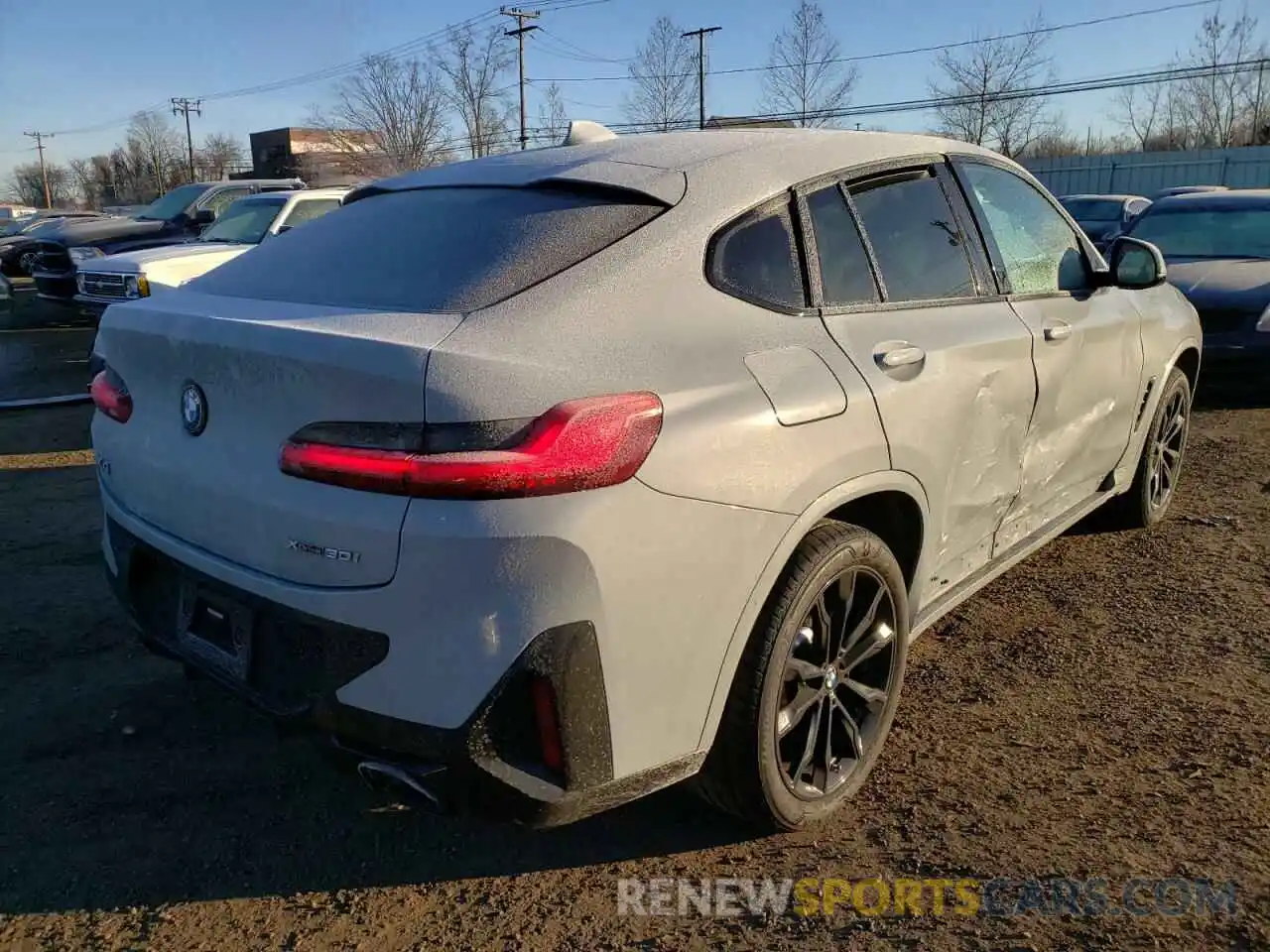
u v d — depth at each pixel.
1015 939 2.36
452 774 2.08
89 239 14.02
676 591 2.22
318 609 2.15
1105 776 3.00
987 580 3.62
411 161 41.06
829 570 2.58
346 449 2.08
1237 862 2.61
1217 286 7.89
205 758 3.18
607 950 2.36
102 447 2.86
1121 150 48.00
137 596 2.78
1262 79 40.38
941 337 3.01
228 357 2.32
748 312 2.55
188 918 2.48
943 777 3.01
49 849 2.73
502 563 2.01
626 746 2.22
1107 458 4.34
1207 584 4.42
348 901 2.54
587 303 2.31
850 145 3.09
